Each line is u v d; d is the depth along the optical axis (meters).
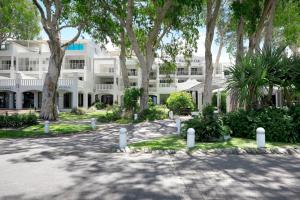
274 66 14.16
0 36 49.88
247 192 6.08
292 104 14.58
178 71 61.91
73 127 19.55
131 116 26.06
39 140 14.65
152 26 27.80
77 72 49.56
